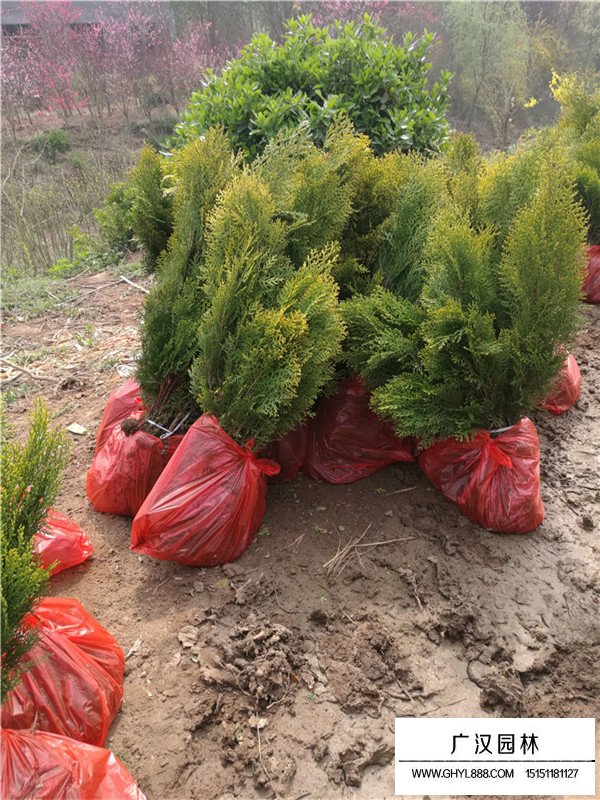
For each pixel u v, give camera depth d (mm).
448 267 3648
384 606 3279
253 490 3492
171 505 3318
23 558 2312
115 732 2674
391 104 6172
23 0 15414
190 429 3438
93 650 2787
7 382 5375
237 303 3352
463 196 4148
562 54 14703
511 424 3840
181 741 2641
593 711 2844
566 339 3586
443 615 3193
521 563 3582
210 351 3385
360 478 4145
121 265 8008
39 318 6664
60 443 2738
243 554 3543
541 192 3424
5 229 9148
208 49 15719
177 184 4516
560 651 3096
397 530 3771
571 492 4188
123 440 3822
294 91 6035
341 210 3838
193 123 6082
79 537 3541
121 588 3389
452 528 3797
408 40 6359
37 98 15766
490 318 3492
